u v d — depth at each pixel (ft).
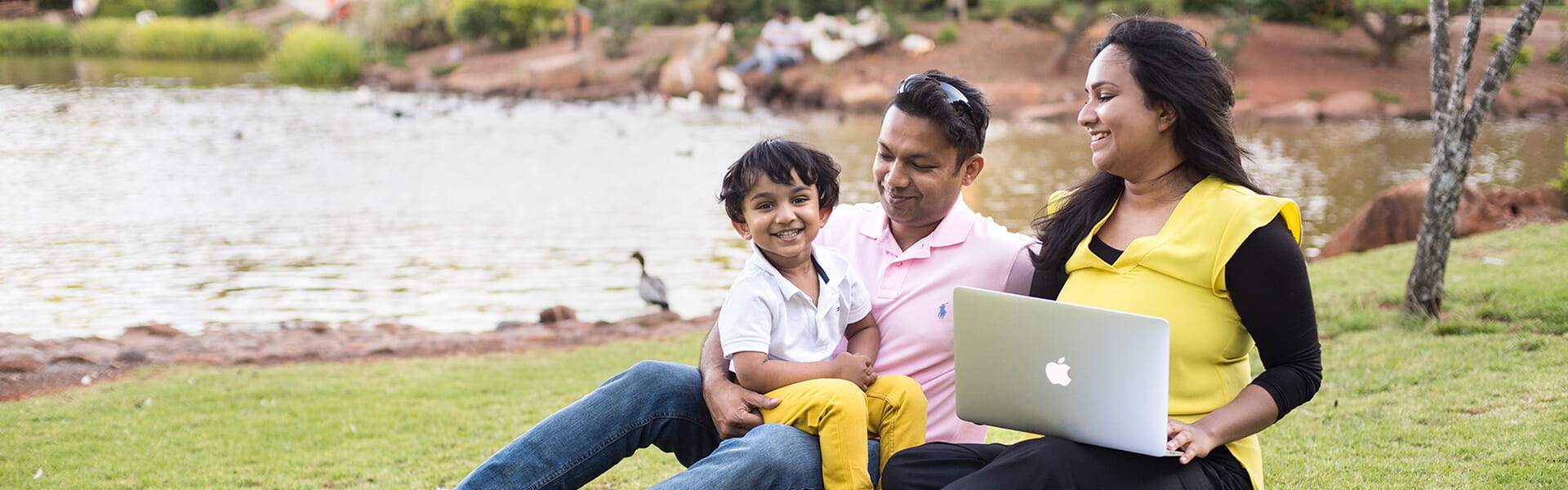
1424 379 15.06
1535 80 69.97
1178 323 7.48
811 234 8.56
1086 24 80.89
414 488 13.11
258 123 68.90
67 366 20.66
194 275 31.60
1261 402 7.23
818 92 82.53
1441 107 18.76
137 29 116.16
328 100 83.46
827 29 91.40
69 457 14.74
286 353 21.99
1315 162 51.49
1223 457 7.44
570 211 41.88
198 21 122.83
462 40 109.29
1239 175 7.72
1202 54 7.58
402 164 54.03
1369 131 63.26
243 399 17.99
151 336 23.98
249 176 49.47
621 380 8.76
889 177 8.78
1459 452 11.84
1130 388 6.86
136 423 16.48
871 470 8.18
